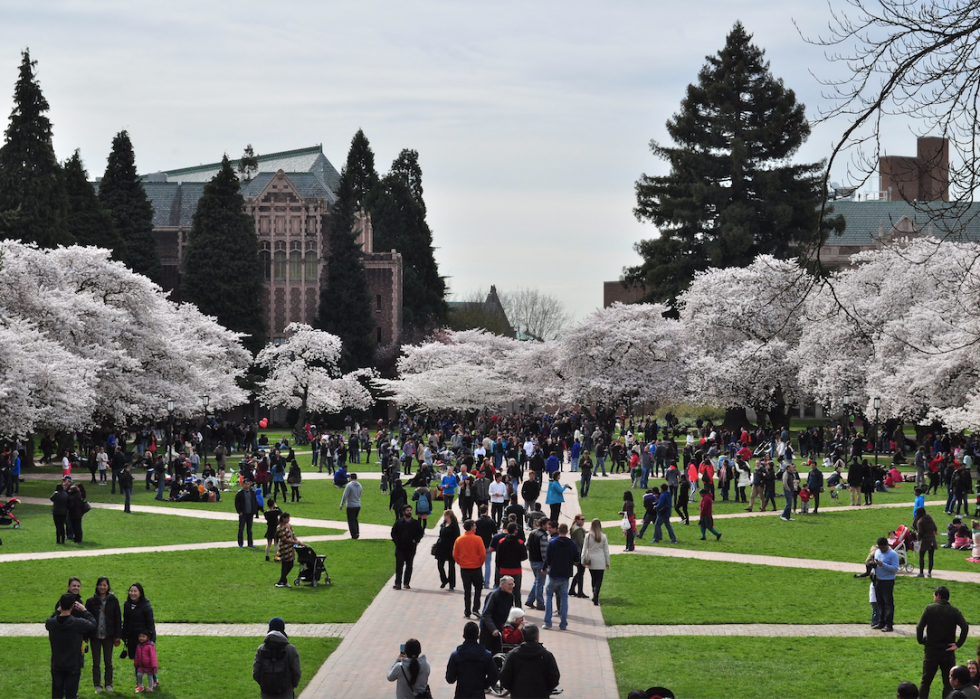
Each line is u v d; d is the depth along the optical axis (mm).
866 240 126250
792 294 73938
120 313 58938
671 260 89875
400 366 99625
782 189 86812
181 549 31297
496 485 33906
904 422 64312
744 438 64312
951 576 27844
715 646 20188
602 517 39906
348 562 29375
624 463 59531
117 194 97562
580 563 24031
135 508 41812
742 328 76438
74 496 32188
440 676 17906
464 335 104500
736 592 25438
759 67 89938
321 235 107000
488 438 55688
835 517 39469
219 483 48719
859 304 65438
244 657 19062
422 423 88062
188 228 108500
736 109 90062
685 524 37688
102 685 17391
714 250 84562
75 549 31031
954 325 55562
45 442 60906
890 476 49656
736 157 86000
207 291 96188
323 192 115750
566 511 41688
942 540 34281
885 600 21641
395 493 33531
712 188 87188
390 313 110688
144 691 17016
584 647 20078
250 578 26812
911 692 12211
